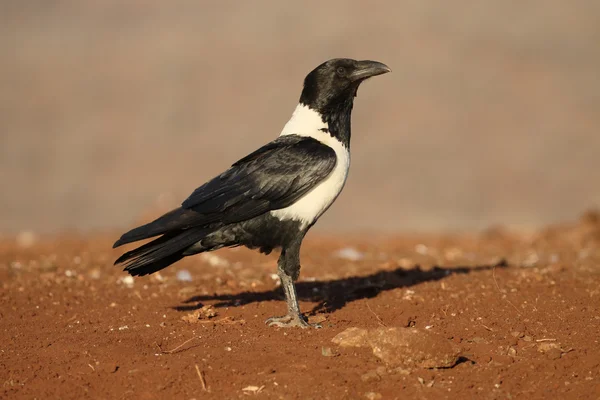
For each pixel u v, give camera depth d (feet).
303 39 202.59
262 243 30.71
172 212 30.27
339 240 57.52
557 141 149.18
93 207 132.05
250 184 29.99
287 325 30.01
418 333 25.62
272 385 24.56
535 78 176.24
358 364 25.66
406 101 166.61
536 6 212.64
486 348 27.04
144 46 208.23
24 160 151.74
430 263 42.50
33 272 40.63
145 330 29.96
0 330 30.35
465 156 146.10
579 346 26.96
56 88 184.75
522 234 56.75
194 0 235.81
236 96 178.09
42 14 232.53
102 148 156.97
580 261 41.06
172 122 165.78
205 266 43.01
